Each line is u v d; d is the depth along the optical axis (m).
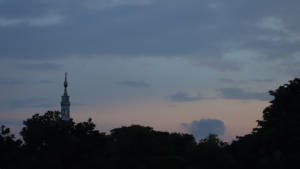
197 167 188.75
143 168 188.12
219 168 185.25
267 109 150.62
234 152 186.12
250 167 140.00
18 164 188.50
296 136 129.62
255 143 138.12
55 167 188.12
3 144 193.50
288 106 145.00
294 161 124.38
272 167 126.06
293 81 151.25
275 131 132.75
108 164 189.62
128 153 197.50
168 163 187.25
